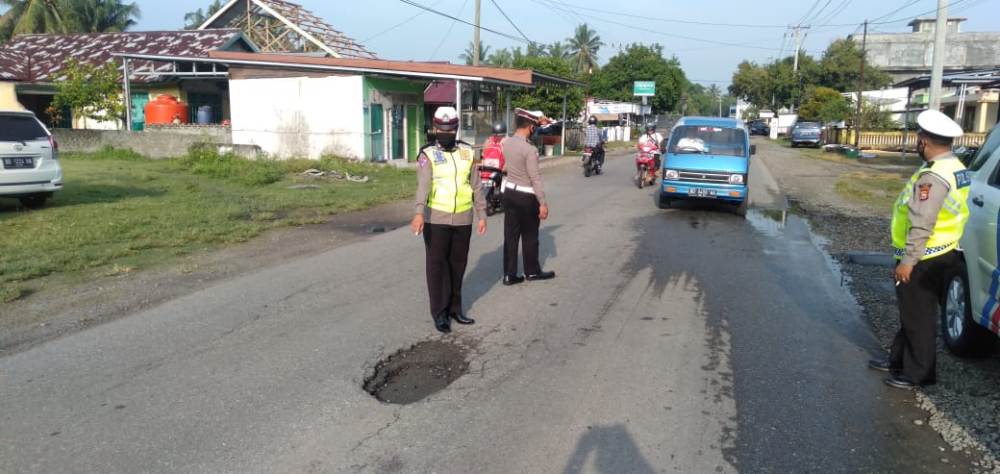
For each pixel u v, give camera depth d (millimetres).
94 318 6090
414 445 3865
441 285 5793
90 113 23750
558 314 6352
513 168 7254
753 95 67312
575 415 4254
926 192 4309
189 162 18375
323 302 6617
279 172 17188
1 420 4109
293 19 32719
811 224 12016
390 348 5398
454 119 5785
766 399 4527
